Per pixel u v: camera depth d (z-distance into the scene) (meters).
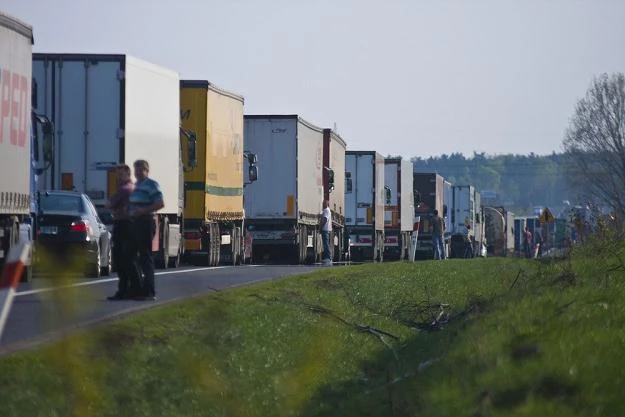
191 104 101.31
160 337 33.38
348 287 61.06
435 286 66.31
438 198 190.50
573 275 49.97
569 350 30.50
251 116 121.56
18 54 65.50
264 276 76.19
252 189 121.81
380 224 158.50
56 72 84.56
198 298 39.22
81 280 26.86
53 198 74.75
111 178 84.38
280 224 121.56
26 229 68.31
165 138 92.88
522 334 33.88
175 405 27.98
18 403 26.23
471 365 31.83
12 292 24.50
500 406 27.45
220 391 28.61
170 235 94.25
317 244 134.38
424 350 41.06
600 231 75.06
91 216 74.69
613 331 32.94
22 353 29.80
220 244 108.44
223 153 107.44
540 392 27.73
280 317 43.12
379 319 49.22
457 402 28.39
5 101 63.03
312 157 130.75
